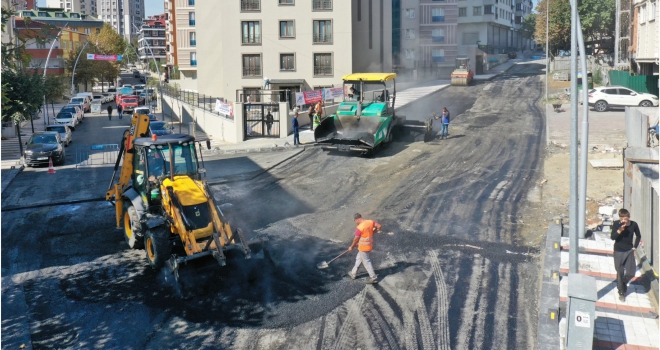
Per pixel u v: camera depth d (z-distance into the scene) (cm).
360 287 1182
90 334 1005
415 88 5241
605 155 2236
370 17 5822
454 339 968
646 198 1231
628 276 1085
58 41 8969
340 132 2598
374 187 2005
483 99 4291
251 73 5200
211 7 5809
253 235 1524
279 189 2033
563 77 5400
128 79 13325
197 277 1220
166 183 1248
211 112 3941
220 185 2120
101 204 1909
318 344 959
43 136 2823
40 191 2138
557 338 945
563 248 1361
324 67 5159
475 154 2422
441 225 1581
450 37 6681
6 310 1094
